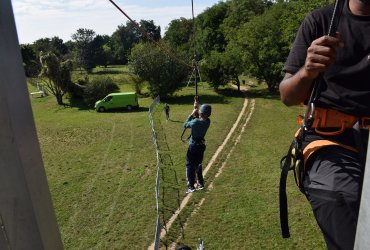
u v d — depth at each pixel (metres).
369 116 1.57
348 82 1.58
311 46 1.41
